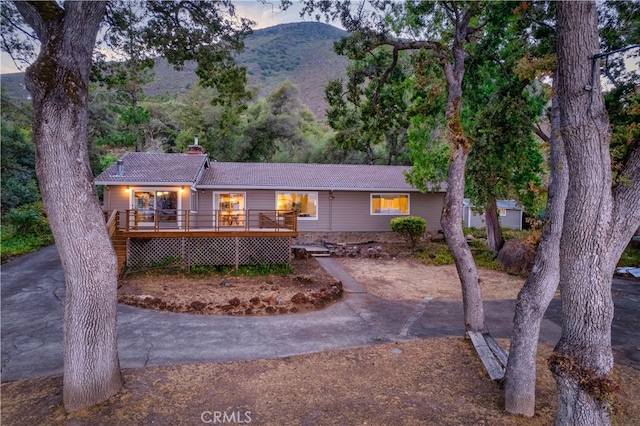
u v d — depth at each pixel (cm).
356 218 1867
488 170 1130
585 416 335
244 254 1298
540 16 833
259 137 3238
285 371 540
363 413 437
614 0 776
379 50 905
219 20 770
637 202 344
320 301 895
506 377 464
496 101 1055
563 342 356
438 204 1936
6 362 567
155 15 754
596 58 324
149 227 1375
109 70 859
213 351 608
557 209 464
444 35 775
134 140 2794
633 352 645
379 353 610
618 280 1211
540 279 455
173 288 1023
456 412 443
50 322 757
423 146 1452
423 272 1334
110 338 459
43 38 413
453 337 687
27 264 1332
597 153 329
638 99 654
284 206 1820
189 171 1619
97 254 443
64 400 434
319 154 3344
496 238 1538
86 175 440
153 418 416
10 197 1997
